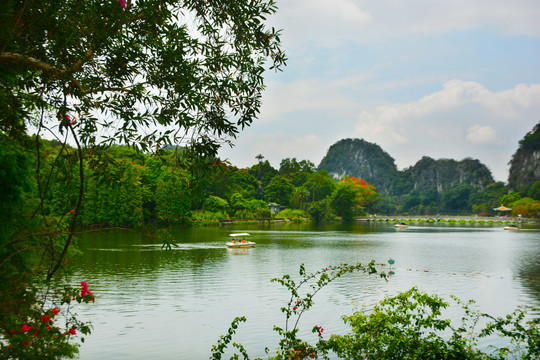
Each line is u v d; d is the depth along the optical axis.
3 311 6.01
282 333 8.48
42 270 7.50
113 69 6.02
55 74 5.64
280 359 8.17
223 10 6.76
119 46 6.02
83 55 5.91
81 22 5.61
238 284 24.70
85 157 6.40
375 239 63.25
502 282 27.19
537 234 83.75
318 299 21.23
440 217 158.38
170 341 14.76
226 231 73.00
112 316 17.58
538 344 8.30
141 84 6.17
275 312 18.67
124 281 25.00
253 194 148.00
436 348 7.96
